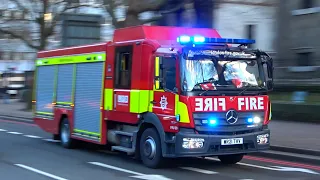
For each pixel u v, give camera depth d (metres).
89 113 11.70
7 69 48.75
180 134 8.70
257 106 9.41
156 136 9.44
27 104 29.11
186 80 8.74
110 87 10.80
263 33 30.83
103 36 24.97
